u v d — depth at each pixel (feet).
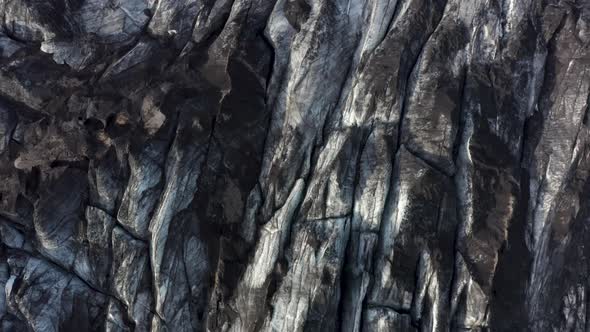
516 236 53.62
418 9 59.06
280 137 57.36
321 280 51.31
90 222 57.62
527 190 55.98
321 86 57.88
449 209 53.42
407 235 52.19
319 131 57.11
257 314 52.11
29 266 58.23
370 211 53.31
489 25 58.70
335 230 52.49
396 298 51.47
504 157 55.31
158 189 56.75
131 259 56.29
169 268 55.47
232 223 55.77
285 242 53.47
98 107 58.90
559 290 56.65
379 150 54.60
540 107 58.39
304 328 50.47
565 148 56.75
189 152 56.80
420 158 54.49
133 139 57.36
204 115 57.93
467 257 52.42
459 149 55.21
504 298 52.01
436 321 50.90
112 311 56.44
